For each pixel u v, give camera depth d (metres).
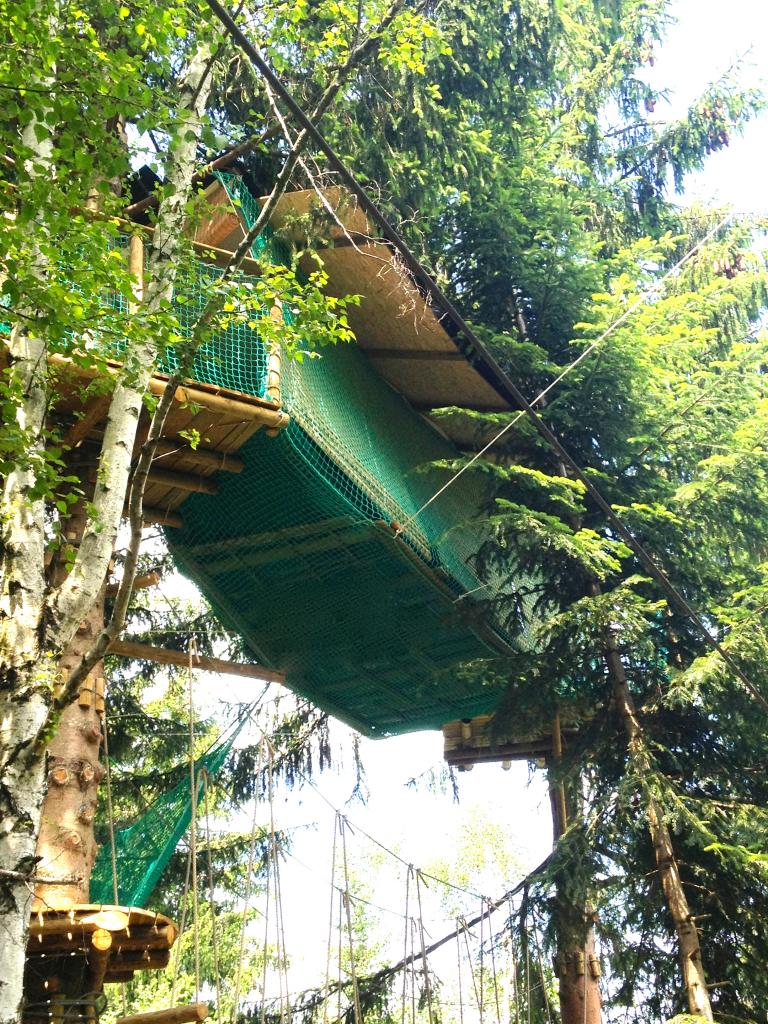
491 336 11.27
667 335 11.61
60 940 6.37
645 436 11.21
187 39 6.94
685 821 9.03
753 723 9.88
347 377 10.36
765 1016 9.34
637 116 15.66
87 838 6.95
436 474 11.62
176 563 10.63
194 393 7.69
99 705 7.45
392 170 10.09
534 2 11.76
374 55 9.60
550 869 9.38
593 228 14.54
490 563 11.37
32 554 5.30
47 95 5.35
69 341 5.39
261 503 9.50
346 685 12.20
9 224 5.14
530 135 12.83
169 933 6.64
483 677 10.54
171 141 6.02
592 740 10.50
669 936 9.64
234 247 9.20
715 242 15.16
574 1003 10.84
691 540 10.98
